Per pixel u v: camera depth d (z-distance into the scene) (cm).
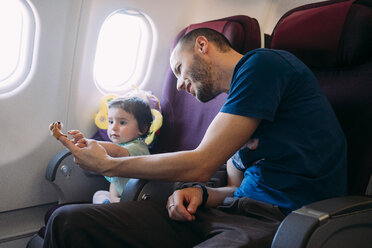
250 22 163
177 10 211
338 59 130
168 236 110
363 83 126
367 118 121
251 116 103
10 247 180
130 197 122
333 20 131
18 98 175
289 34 141
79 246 98
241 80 108
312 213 84
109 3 185
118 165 113
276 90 105
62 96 187
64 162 177
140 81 218
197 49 131
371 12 124
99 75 201
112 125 179
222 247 90
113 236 103
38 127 184
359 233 95
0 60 172
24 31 172
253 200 111
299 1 219
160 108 201
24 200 188
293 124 110
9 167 180
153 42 213
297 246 78
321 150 110
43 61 177
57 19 175
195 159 106
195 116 186
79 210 103
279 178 111
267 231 100
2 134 175
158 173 109
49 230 101
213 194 130
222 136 105
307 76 114
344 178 114
